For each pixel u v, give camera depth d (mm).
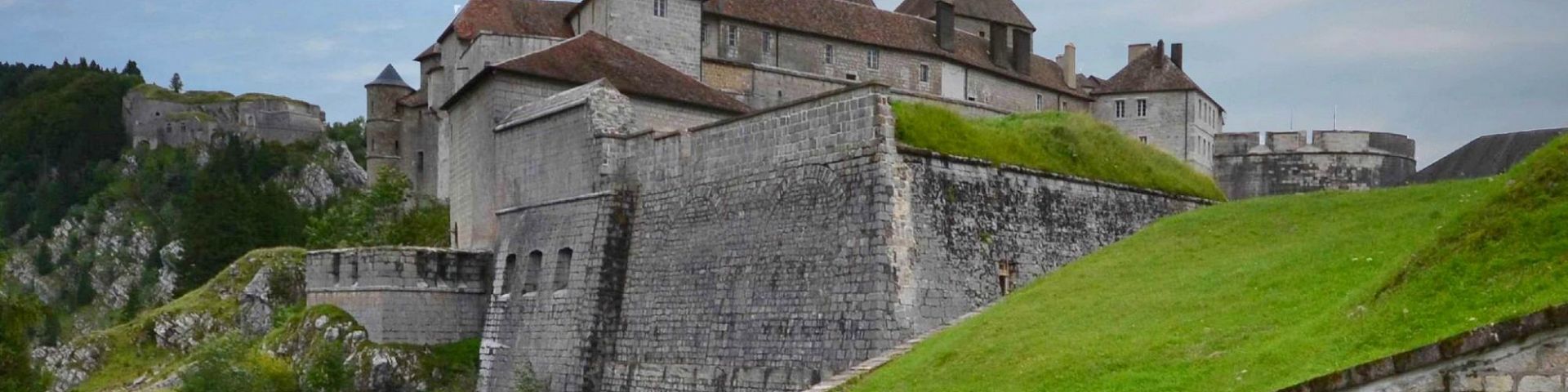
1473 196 41562
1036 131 51438
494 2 88562
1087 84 116938
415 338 62406
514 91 61844
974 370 36500
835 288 44188
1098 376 32344
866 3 103250
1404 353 21547
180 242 158875
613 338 52688
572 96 56500
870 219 43500
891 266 43000
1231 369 29172
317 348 62125
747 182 48562
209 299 79125
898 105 46188
